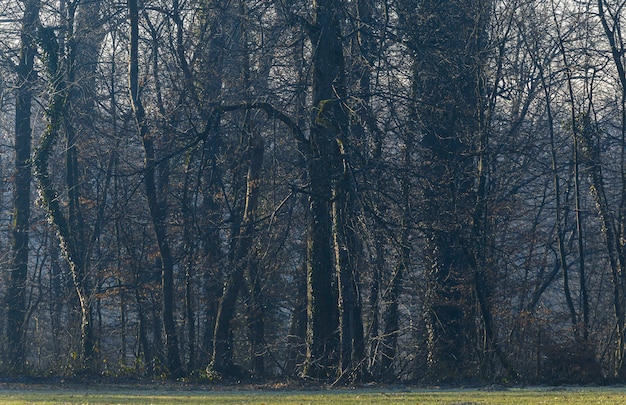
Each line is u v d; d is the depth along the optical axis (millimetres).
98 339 55875
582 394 24938
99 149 54125
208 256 49844
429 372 40844
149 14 54688
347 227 38656
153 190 47844
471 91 47250
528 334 48062
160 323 58938
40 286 62125
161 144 48312
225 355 43156
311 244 40938
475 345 45969
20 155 59469
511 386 35375
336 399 23328
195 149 47125
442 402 20578
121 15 53562
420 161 42750
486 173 49281
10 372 39906
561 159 59625
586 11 54438
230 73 49438
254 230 45500
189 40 49656
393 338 47000
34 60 58000
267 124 47594
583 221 61812
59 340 57094
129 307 61438
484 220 49125
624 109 55188
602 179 53781
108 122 53406
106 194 55188
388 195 39156
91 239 55406
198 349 53625
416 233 45094
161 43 51156
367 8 43875
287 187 44312
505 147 50812
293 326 56125
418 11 42969
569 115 58469
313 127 39938
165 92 50344
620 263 52781
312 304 40562
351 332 39031
